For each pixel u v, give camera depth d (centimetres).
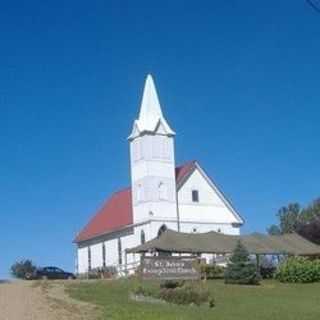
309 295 5159
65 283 5316
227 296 4844
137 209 9412
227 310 3862
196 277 4556
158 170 9338
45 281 5525
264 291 5400
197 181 9562
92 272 8831
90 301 3738
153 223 9138
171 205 9300
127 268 8581
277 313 3797
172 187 9356
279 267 6475
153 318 2919
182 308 3688
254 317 3553
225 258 7369
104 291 4588
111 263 9731
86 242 10450
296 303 4494
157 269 4472
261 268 6644
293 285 6000
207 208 9531
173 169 9438
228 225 9612
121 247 9662
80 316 2880
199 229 9394
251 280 5931
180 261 4541
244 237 7100
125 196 10200
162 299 4050
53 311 3048
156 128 9419
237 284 5881
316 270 6238
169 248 6619
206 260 7238
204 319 3183
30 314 2944
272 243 7019
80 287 4894
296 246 7106
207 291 4384
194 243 6781
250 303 4412
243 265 5978
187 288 4347
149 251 6762
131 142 9625
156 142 9400
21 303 3434
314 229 8625
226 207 9675
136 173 9488
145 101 9600
